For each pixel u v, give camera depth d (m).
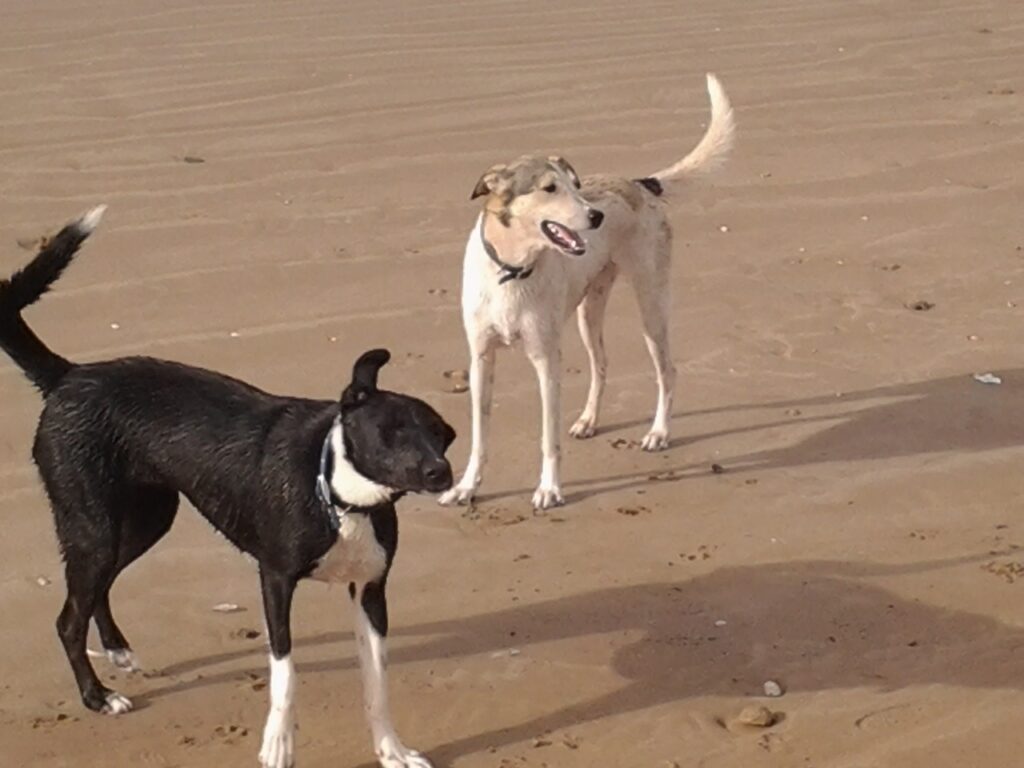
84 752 6.20
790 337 10.07
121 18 15.51
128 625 7.05
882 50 15.19
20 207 11.40
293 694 6.00
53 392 6.25
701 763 6.09
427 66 14.38
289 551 5.88
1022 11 16.48
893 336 10.08
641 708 6.47
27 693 6.59
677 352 9.90
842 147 12.91
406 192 11.84
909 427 8.98
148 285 10.28
